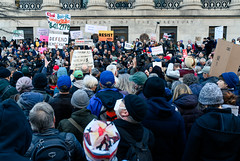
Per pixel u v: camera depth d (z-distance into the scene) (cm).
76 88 509
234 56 555
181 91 371
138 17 2072
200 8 2084
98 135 223
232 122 242
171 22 2084
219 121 245
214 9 2091
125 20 2086
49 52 1373
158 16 2069
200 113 352
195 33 2084
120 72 713
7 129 150
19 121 156
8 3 2009
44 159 220
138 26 2084
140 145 249
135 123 258
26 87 441
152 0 2109
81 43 957
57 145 229
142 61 826
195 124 254
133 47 1478
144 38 2083
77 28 2122
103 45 1550
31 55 1476
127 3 2145
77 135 314
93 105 367
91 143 221
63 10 2092
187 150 255
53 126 258
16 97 411
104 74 392
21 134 154
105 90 385
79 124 317
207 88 291
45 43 1650
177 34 2092
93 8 2086
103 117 369
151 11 2075
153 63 804
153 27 2086
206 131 241
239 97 444
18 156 143
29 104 341
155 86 309
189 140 254
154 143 279
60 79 404
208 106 296
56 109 386
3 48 1617
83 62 704
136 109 250
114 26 2103
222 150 239
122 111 259
